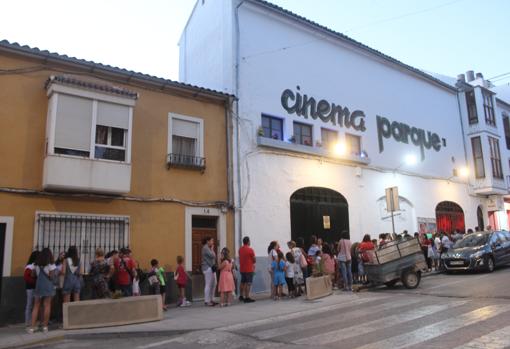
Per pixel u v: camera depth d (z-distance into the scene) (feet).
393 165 67.51
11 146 35.58
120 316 30.50
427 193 72.49
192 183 45.11
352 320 28.17
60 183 35.76
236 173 48.47
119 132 40.14
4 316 33.27
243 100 50.90
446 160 78.69
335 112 60.80
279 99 54.49
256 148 50.85
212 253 40.47
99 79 40.78
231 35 51.72
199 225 45.75
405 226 67.51
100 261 34.37
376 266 42.27
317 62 60.03
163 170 43.32
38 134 36.88
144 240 40.81
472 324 24.54
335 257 49.11
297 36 58.39
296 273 42.27
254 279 47.50
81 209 37.93
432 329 23.98
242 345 23.81
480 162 82.58
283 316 31.99
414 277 42.98
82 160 37.04
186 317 33.01
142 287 39.29
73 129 37.35
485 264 52.34
